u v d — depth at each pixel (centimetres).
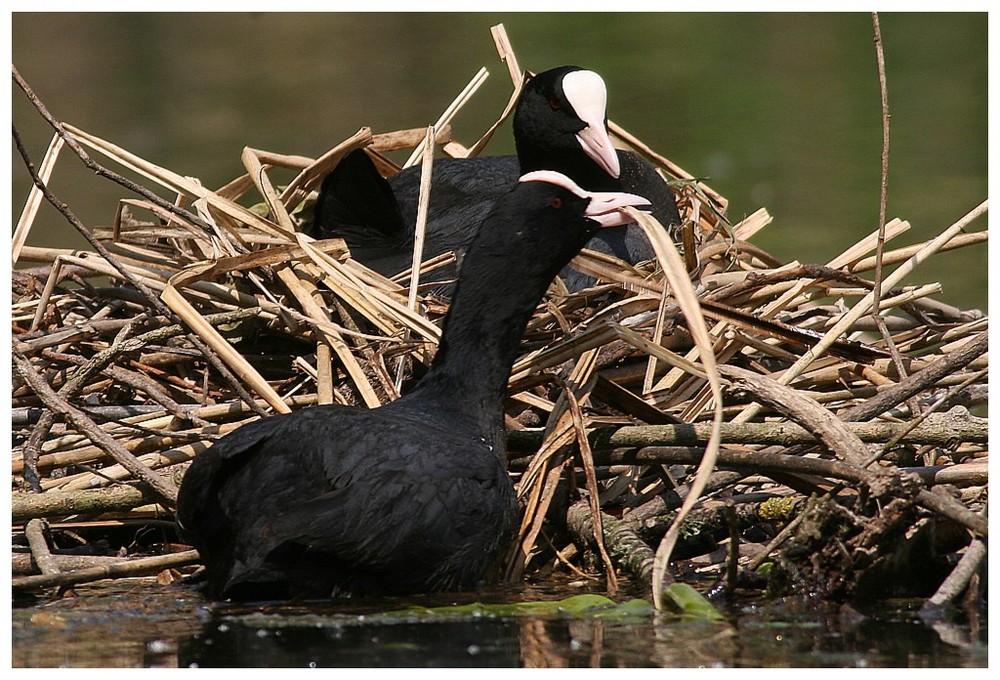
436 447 816
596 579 881
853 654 701
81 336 1057
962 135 2375
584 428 888
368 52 3120
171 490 873
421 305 1097
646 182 1378
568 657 696
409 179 1343
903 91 2756
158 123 2420
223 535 804
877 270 978
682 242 1190
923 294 1085
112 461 973
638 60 3038
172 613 789
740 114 2541
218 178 1984
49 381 1039
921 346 1109
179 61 3069
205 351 958
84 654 707
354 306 1045
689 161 2192
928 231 1773
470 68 2858
